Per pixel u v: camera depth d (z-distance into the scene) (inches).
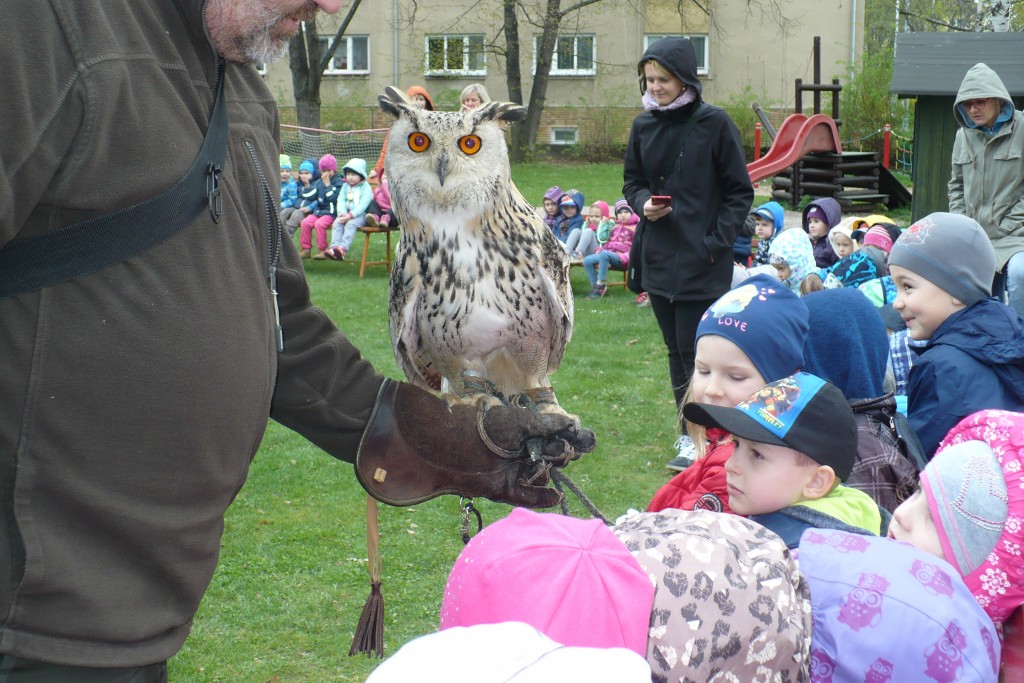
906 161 860.6
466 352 105.3
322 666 133.0
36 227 62.1
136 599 65.6
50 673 64.1
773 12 997.2
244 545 167.8
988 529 74.0
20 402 61.7
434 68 1076.5
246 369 68.7
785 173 666.2
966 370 106.3
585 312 364.5
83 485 63.1
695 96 189.2
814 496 83.0
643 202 195.3
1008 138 256.2
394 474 87.7
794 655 61.1
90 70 60.5
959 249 112.6
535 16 1035.9
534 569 58.1
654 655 58.4
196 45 69.1
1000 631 76.9
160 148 64.1
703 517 67.0
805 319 98.9
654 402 251.3
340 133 765.9
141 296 63.6
